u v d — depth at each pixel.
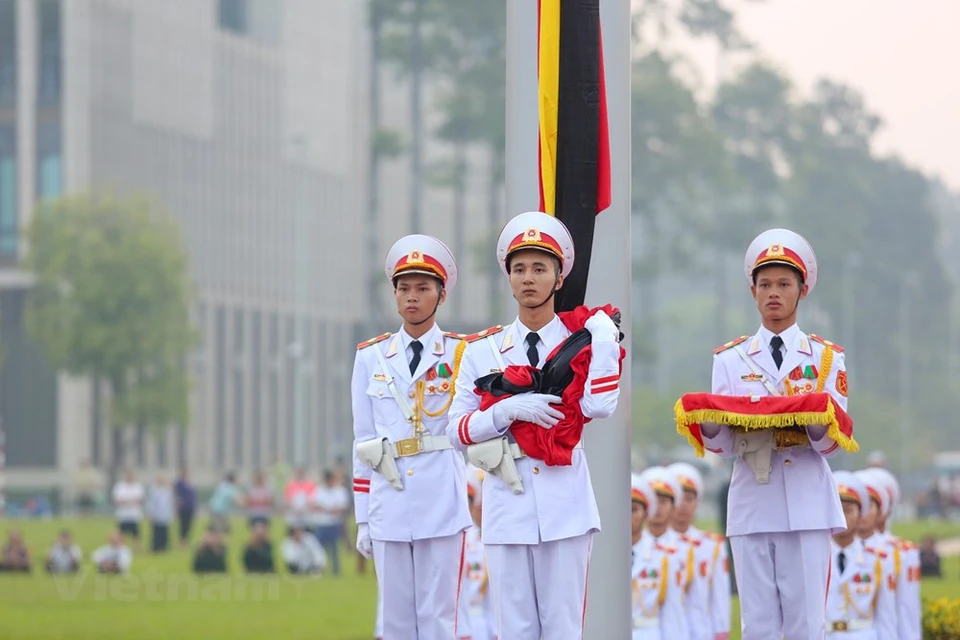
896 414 181.12
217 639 41.88
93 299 122.44
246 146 166.75
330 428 181.25
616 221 20.17
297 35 176.50
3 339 143.00
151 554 75.88
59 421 142.00
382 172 189.00
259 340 167.25
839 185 183.38
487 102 149.25
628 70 20.58
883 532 27.75
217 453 159.62
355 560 70.00
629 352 20.00
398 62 158.12
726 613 27.88
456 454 19.20
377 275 175.12
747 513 18.84
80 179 144.12
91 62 145.88
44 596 55.22
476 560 29.23
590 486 17.12
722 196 165.75
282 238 172.50
